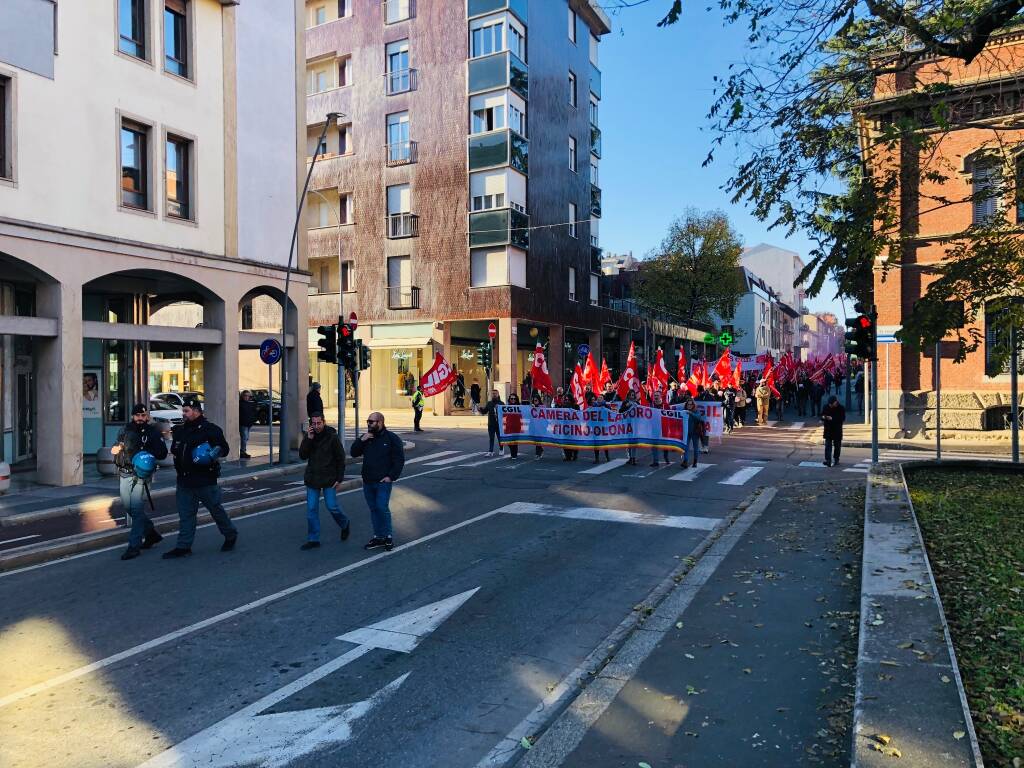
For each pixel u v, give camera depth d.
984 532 7.86
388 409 37.22
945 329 8.20
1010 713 3.74
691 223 44.84
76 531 10.35
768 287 91.12
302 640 5.92
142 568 8.27
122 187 15.46
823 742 3.97
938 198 8.62
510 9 33.47
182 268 16.56
